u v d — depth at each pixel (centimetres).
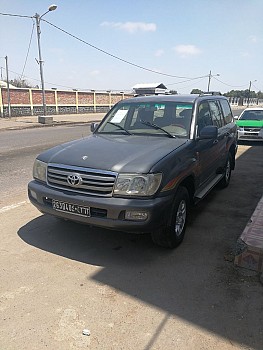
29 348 228
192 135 425
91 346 230
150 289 298
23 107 3044
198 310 269
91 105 3944
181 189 371
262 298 285
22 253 361
